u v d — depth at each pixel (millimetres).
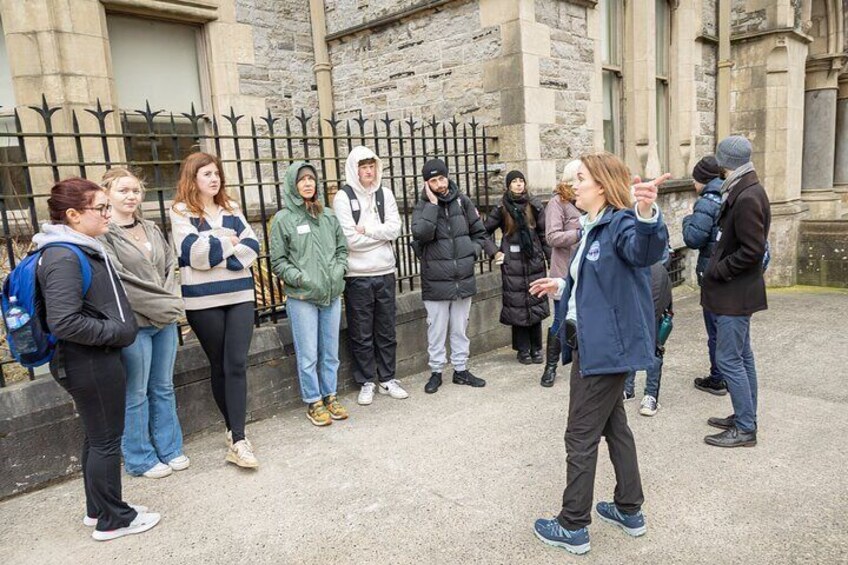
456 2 6086
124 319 2627
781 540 2588
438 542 2666
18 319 2424
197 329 3414
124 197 3084
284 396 4324
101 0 5332
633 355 2432
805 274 9406
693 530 2688
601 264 2422
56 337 2438
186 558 2629
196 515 2971
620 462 2607
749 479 3131
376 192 4316
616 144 7684
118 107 5656
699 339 6094
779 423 3859
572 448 2527
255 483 3273
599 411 2482
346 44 7242
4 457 3180
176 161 3600
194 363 3852
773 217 9273
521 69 5699
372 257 4328
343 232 4141
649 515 2824
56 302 2393
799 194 9703
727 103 9242
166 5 5770
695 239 4098
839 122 10797
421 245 4547
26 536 2852
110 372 2627
